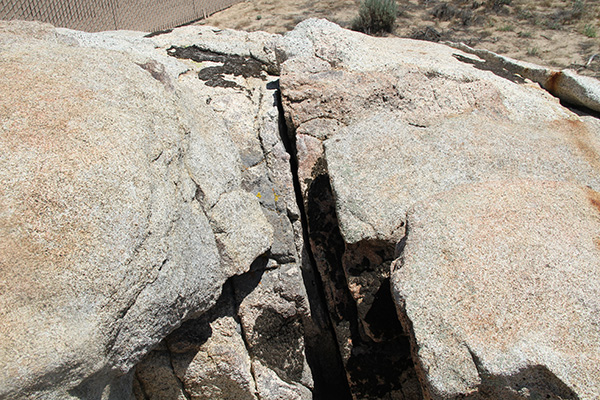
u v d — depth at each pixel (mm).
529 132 4363
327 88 4562
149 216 2762
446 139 4027
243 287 3875
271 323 3904
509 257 2797
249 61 5406
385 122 4160
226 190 3668
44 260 2365
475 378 2447
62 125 2787
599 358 2357
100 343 2412
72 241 2449
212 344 3623
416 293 2740
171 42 5574
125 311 2576
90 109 2939
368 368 3670
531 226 2973
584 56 10922
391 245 3459
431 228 3033
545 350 2402
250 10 14273
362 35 5711
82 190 2557
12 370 2115
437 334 2596
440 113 4629
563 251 2811
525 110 4707
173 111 3424
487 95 4762
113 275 2508
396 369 3637
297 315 3959
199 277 3154
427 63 5105
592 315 2510
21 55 3266
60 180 2543
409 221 3174
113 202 2617
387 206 3500
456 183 3650
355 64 4945
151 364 3514
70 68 3221
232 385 3713
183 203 3139
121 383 2891
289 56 5129
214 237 3396
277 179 4371
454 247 2885
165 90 3527
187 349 3566
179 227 3010
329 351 4230
